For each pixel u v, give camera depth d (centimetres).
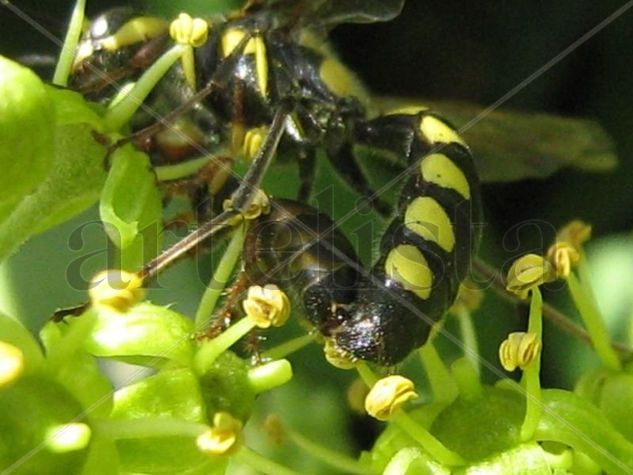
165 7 5
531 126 5
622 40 6
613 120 6
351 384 5
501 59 6
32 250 5
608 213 5
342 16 5
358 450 5
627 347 5
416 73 6
